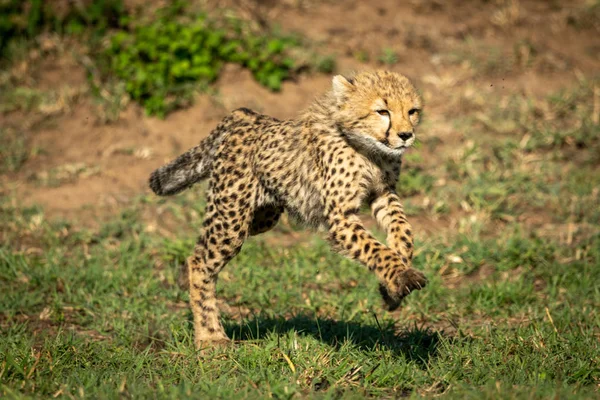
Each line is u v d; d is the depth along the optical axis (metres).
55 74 19.97
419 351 9.98
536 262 13.88
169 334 10.74
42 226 15.31
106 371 9.27
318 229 10.22
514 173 17.02
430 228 15.48
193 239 14.77
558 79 20.53
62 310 12.01
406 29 21.95
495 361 9.49
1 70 19.98
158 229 15.53
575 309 11.55
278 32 20.69
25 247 14.60
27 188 16.91
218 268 10.52
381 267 8.73
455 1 23.34
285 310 12.00
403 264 8.59
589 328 10.89
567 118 18.95
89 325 11.50
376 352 9.77
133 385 8.47
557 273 13.20
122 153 18.00
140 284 13.00
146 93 19.11
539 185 16.66
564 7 23.36
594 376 9.20
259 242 14.70
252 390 8.51
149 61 19.53
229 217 10.40
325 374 9.17
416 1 22.98
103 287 12.75
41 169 17.58
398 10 22.75
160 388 8.43
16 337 10.51
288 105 19.27
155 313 11.74
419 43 21.47
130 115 18.94
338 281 13.39
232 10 21.02
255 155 10.34
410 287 8.26
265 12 21.69
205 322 10.38
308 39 21.03
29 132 18.56
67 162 17.78
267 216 10.95
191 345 10.28
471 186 16.58
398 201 9.91
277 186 10.20
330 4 22.72
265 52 19.91
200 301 10.41
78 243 15.00
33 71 19.98
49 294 12.68
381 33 21.72
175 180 11.49
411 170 16.97
